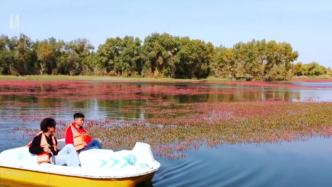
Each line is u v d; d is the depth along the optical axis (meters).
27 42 93.50
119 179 9.23
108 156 9.80
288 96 42.06
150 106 29.08
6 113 23.48
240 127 19.33
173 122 20.77
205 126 19.48
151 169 9.70
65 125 19.28
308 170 11.71
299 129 18.97
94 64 102.75
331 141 16.11
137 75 100.69
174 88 54.84
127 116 23.11
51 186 9.70
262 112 25.92
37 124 19.38
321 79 122.50
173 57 98.25
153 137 16.36
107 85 59.84
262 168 11.80
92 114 23.88
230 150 14.13
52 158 10.38
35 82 65.12
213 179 10.62
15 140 15.30
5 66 90.50
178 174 11.01
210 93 45.50
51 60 96.50
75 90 45.56
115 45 99.88
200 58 101.06
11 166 10.02
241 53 101.00
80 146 11.29
